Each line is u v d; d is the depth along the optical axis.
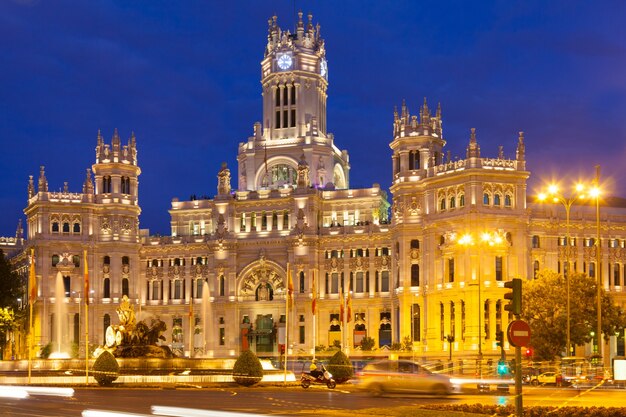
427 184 180.88
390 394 80.62
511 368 121.50
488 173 171.38
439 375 81.56
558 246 181.00
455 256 171.25
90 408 61.31
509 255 170.75
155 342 118.69
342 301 162.25
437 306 175.62
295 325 198.88
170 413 56.81
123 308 118.12
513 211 172.12
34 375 106.19
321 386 99.75
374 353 182.00
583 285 143.75
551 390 94.38
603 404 70.69
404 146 187.38
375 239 197.50
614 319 145.25
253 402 69.94
